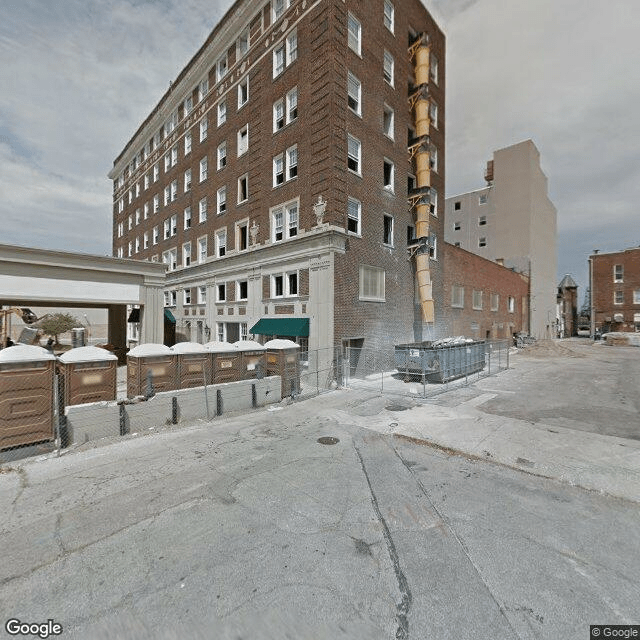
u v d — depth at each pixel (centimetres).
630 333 3925
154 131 3222
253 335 1955
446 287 2525
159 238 3158
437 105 2391
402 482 578
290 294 1761
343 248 1581
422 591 340
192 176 2616
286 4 1764
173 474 605
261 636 292
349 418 969
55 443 709
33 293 1423
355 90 1694
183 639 290
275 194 1817
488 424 894
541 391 1320
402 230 2027
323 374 1519
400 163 2016
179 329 2767
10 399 657
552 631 297
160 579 356
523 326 4016
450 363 1536
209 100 2408
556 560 387
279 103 1820
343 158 1581
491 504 508
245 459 673
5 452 651
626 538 428
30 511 486
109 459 670
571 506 503
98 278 1573
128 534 434
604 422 909
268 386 1124
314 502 511
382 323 1844
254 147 1961
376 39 1823
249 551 401
